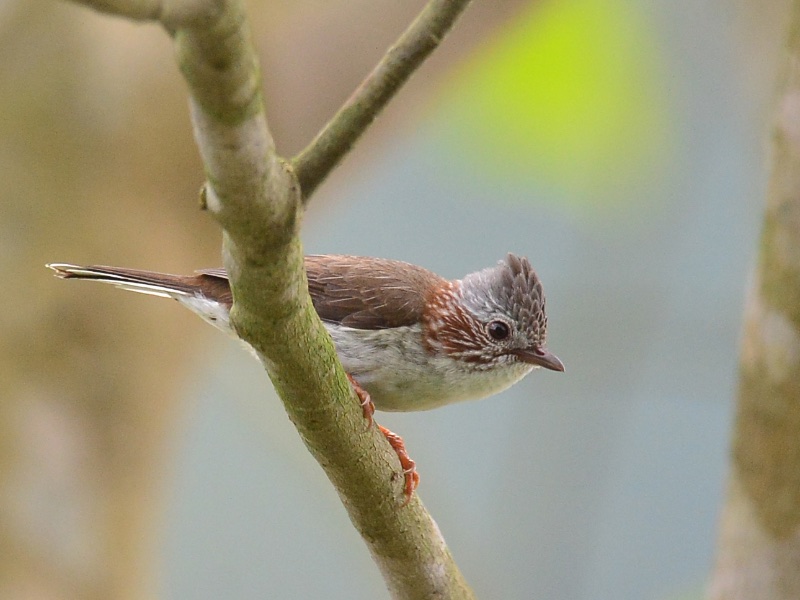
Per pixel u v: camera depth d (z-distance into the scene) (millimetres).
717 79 13664
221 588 16984
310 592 17141
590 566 11734
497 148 13414
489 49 13781
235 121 5539
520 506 11859
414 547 8766
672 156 13438
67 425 12016
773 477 9836
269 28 13352
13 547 11594
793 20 9766
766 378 9812
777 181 9758
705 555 15773
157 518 12805
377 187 19062
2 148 12133
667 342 12438
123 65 12328
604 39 13266
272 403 13695
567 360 12234
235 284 6648
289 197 6191
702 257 16281
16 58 12133
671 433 16688
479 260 18141
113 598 12086
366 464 8117
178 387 13070
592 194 13250
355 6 13477
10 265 12062
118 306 12250
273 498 17828
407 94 14109
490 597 11648
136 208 12609
